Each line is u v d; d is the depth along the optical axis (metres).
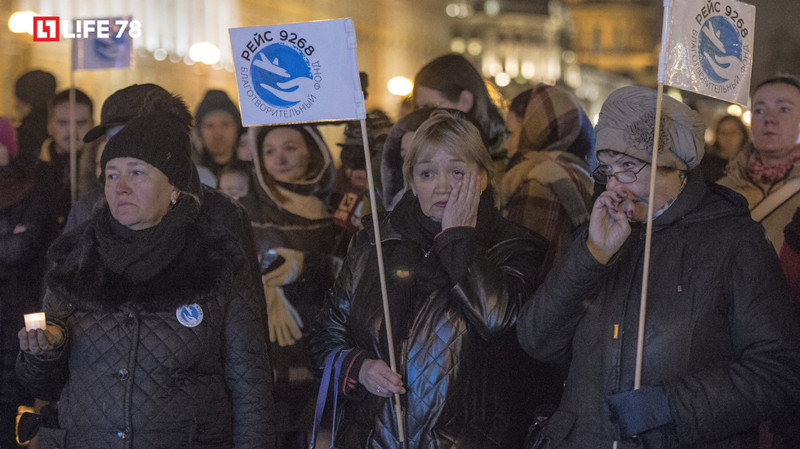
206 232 3.30
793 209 4.79
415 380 3.33
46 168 5.63
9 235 5.13
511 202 4.41
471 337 3.34
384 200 4.85
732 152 7.89
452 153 3.47
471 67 5.04
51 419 3.27
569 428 2.97
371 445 3.38
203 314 3.18
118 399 3.10
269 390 3.31
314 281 5.12
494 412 3.35
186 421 3.14
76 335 3.17
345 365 3.42
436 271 3.40
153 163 3.17
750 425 2.80
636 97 2.95
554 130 4.71
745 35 3.13
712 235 2.88
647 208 2.99
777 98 4.82
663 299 2.88
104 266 3.18
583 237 2.92
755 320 2.81
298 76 3.39
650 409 2.78
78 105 5.87
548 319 3.01
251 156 5.24
